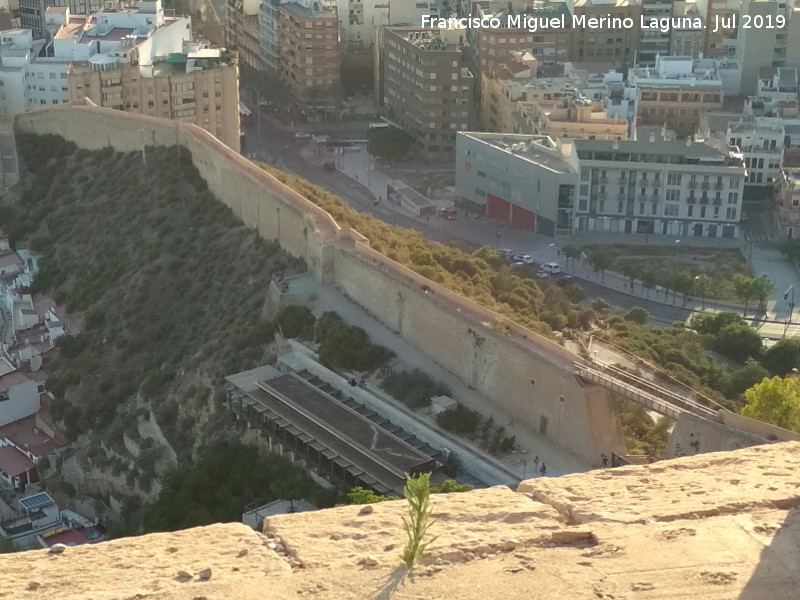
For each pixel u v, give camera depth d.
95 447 199.25
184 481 162.25
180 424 189.25
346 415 160.88
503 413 158.62
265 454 165.75
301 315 189.00
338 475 150.00
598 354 182.88
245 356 190.88
